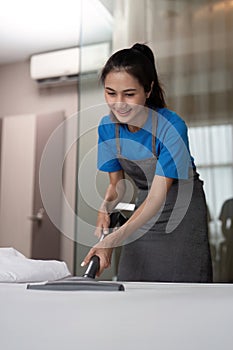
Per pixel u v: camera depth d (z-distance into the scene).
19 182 3.83
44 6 3.10
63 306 0.49
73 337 0.33
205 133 2.23
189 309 0.47
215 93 2.25
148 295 0.63
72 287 0.72
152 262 1.59
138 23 2.35
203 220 1.60
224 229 2.12
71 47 3.73
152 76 1.05
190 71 2.29
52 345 0.30
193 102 2.26
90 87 2.29
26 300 0.55
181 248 1.57
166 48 2.32
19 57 3.96
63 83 3.85
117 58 1.01
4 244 3.78
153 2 2.35
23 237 3.73
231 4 2.28
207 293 0.68
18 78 4.04
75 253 2.11
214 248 2.12
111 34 2.35
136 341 0.32
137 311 0.45
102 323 0.38
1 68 4.11
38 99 3.95
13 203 3.81
